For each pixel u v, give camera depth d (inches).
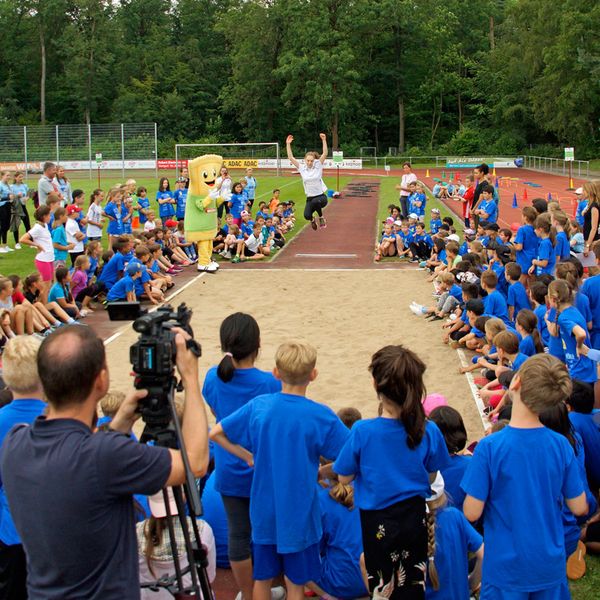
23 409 183.9
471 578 199.8
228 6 3659.0
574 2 2559.1
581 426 249.4
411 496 167.8
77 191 721.0
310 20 2893.7
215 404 212.2
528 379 159.3
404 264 764.6
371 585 168.4
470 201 885.8
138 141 2089.1
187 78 3415.4
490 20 3560.5
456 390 397.7
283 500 176.2
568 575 220.8
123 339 503.5
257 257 800.3
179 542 177.8
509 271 465.1
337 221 1139.3
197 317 555.8
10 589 178.1
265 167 2267.5
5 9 3422.7
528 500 160.9
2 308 446.0
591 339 347.3
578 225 602.2
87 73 3299.7
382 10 3021.7
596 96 2571.4
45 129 2057.1
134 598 117.1
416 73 3316.9
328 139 3233.3
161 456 117.6
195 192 715.4
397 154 3129.9
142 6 3740.2
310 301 609.3
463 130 3144.7
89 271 617.6
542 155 2881.4
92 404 121.1
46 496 112.5
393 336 503.5
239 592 215.0
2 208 781.3
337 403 375.9
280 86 3184.1
